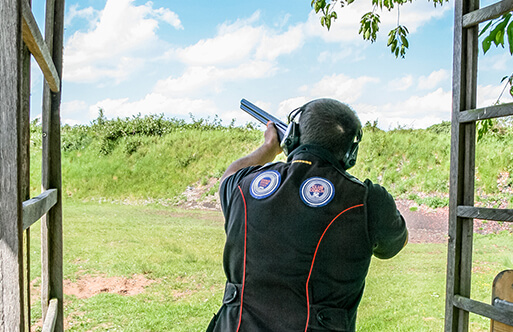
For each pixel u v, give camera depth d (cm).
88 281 764
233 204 145
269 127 180
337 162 144
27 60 163
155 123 1873
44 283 213
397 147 1530
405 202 1320
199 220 1288
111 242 1022
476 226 1053
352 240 130
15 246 106
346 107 148
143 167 1695
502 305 149
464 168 171
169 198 1559
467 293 169
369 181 141
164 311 628
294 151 147
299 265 128
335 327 125
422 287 691
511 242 944
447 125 1548
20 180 107
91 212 1384
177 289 732
